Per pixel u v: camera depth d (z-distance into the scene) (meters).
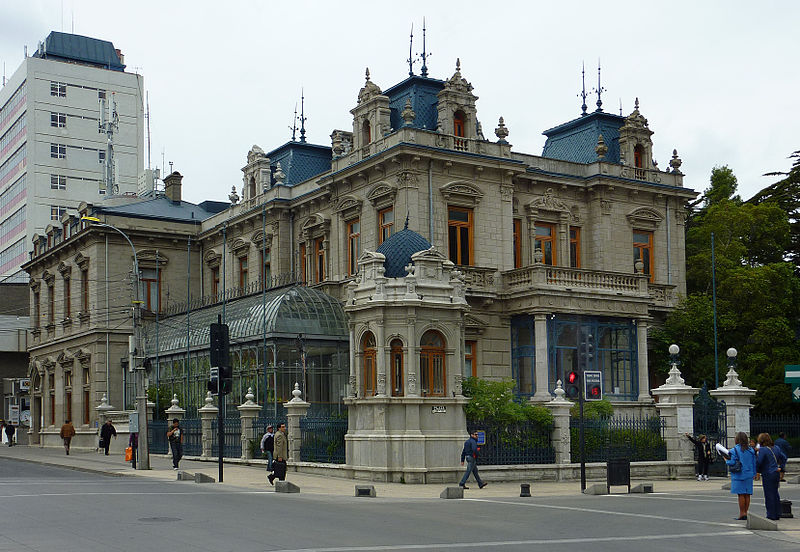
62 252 66.19
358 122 48.47
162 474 34.34
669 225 53.84
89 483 29.84
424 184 44.97
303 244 53.78
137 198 71.44
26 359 83.44
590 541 17.36
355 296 33.47
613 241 51.53
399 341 32.31
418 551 15.55
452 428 32.25
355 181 48.22
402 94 49.03
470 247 46.28
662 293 51.75
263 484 30.08
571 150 55.44
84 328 62.06
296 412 36.56
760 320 49.84
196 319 53.19
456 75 46.88
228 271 60.53
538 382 43.91
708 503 25.44
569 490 30.00
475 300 45.28
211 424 41.84
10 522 18.73
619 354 47.09
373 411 32.06
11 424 71.75
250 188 58.47
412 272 32.75
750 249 56.44
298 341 43.75
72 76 112.69
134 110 116.12
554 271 45.28
